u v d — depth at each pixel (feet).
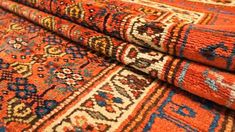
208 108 2.26
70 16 3.18
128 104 2.29
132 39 2.69
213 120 2.15
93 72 2.67
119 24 2.77
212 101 2.27
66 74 2.62
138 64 2.58
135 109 2.24
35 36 3.30
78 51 3.01
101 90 2.43
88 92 2.40
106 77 2.61
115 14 2.86
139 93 2.42
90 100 2.31
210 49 2.22
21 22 3.67
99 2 3.28
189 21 3.13
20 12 3.71
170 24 2.56
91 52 3.00
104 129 2.05
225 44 2.18
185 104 2.30
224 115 2.19
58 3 3.29
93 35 2.97
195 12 3.58
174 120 2.14
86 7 3.09
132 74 2.66
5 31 3.41
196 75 2.26
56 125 2.06
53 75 2.60
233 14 3.60
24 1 3.73
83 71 2.68
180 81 2.33
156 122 2.12
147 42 2.59
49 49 3.03
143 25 2.62
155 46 2.56
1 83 2.46
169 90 2.46
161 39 2.48
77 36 3.02
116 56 2.73
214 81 2.17
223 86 2.12
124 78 2.60
